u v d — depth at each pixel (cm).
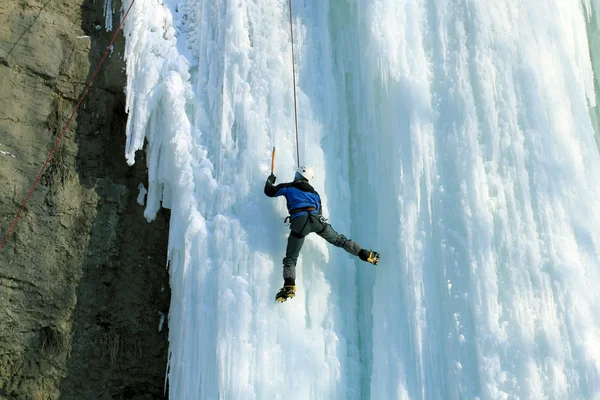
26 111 699
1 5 707
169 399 658
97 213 711
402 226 664
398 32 721
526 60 720
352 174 734
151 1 749
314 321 659
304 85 735
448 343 631
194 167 691
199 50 741
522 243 658
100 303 695
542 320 636
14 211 673
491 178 676
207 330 642
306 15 767
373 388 643
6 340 651
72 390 670
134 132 705
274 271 659
